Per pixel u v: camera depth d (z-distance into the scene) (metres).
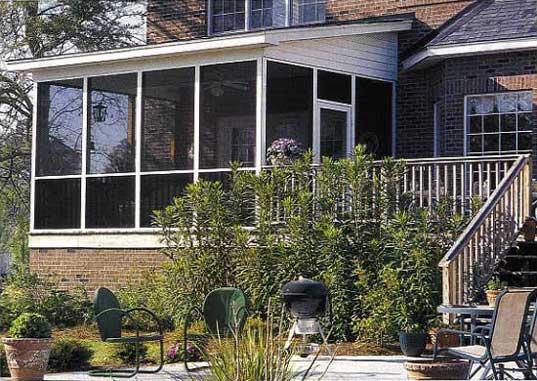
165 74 20.44
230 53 19.62
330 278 16.19
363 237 16.55
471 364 11.09
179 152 20.16
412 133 21.98
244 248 17.12
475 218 15.47
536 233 17.06
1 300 19.59
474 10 21.61
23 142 34.16
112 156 21.00
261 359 9.21
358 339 15.71
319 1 24.17
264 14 24.81
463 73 20.64
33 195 21.95
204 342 13.77
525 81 19.98
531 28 19.77
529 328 11.42
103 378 12.80
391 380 12.17
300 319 13.80
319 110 20.34
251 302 16.77
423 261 15.66
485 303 15.56
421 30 22.30
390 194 16.77
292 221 16.83
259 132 19.17
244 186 17.86
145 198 20.53
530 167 16.75
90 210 21.20
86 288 21.09
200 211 17.72
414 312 15.49
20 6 32.59
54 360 13.91
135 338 12.82
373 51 21.69
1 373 13.53
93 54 20.89
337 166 17.09
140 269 20.41
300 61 20.00
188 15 25.67
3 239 37.72
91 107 21.34
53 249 21.64
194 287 17.47
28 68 21.72
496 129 20.39
